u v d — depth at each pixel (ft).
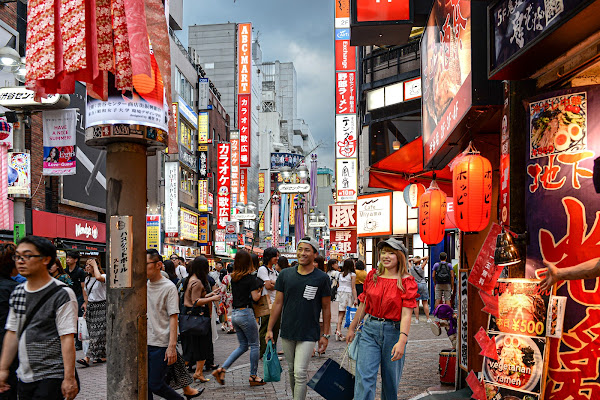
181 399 19.13
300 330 18.89
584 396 13.21
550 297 13.12
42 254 13.12
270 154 284.82
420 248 71.77
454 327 25.59
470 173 18.02
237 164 149.18
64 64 11.94
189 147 130.93
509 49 14.32
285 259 38.37
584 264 10.66
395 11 25.00
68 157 47.29
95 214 79.92
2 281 15.98
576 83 14.67
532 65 14.74
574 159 13.89
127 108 12.57
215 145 165.48
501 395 13.51
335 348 38.19
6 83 43.42
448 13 20.24
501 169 17.01
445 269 51.21
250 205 154.61
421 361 31.35
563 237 13.94
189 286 26.40
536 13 12.84
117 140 12.76
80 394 24.61
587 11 11.24
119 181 12.72
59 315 12.86
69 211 72.49
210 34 224.12
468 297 21.39
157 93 13.08
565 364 13.43
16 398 14.69
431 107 24.73
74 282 37.99
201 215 138.72
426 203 25.75
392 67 87.20
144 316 12.61
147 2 13.15
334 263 56.29
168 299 18.72
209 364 30.45
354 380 17.69
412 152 29.68
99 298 33.60
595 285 13.28
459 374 22.71
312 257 19.47
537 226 14.55
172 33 125.49
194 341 26.81
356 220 87.66
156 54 13.19
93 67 12.06
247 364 32.55
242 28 148.05
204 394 24.08
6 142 53.01
